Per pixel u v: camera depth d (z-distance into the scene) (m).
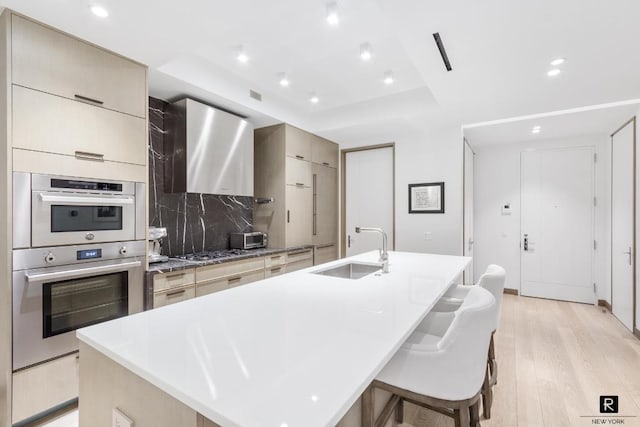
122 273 2.25
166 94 2.97
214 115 3.21
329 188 4.81
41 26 1.85
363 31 2.41
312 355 0.94
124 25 1.90
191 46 2.14
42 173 1.85
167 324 1.21
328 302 1.50
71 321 1.98
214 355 0.95
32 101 1.81
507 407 2.05
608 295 4.02
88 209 2.06
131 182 2.29
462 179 3.97
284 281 1.94
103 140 2.13
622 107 3.16
